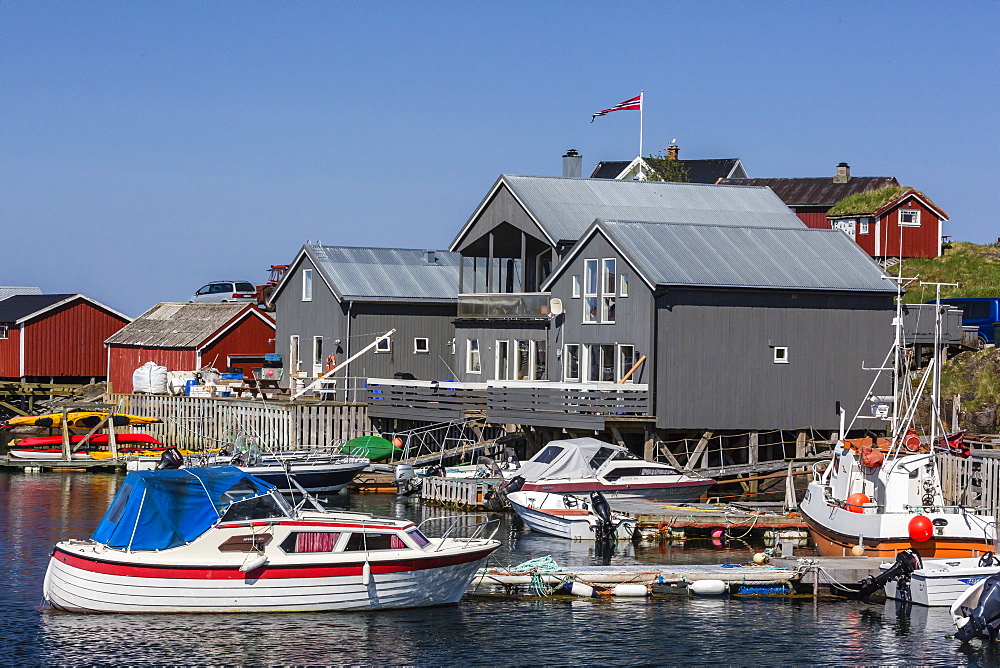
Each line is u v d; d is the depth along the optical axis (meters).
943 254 71.75
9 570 30.38
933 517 30.30
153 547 26.19
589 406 43.59
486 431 49.69
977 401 47.00
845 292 45.69
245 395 58.78
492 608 27.80
